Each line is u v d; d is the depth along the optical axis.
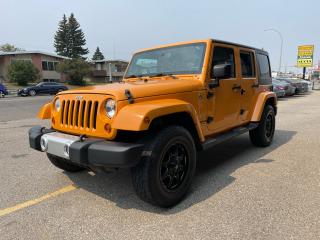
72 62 50.00
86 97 3.48
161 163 3.29
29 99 24.56
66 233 2.98
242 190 3.92
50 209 3.50
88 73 52.69
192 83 4.04
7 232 3.02
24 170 4.93
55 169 4.95
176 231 2.96
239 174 4.54
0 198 3.82
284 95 21.69
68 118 3.68
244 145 6.41
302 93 26.73
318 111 12.92
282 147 6.20
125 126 3.03
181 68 4.48
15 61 42.28
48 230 3.04
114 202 3.65
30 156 5.80
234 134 4.87
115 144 3.09
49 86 32.53
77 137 3.47
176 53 4.61
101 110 3.31
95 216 3.31
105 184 4.24
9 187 4.19
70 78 50.31
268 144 6.27
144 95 3.40
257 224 3.05
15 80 41.38
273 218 3.17
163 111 3.24
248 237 2.82
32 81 42.78
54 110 3.98
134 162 3.04
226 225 3.05
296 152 5.79
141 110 3.09
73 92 3.69
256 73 5.76
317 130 8.16
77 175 4.63
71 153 3.23
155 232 2.96
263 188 3.98
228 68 4.02
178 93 3.79
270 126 6.32
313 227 2.98
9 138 7.67
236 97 5.05
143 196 3.29
